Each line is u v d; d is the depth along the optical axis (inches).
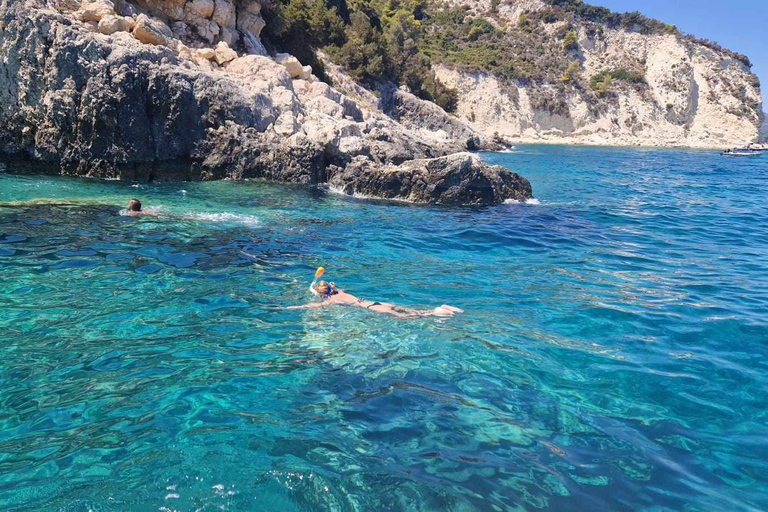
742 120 3373.5
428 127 1940.2
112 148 640.4
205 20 911.7
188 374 189.3
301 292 283.0
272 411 166.4
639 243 451.2
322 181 717.9
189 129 684.1
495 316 260.2
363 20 1973.4
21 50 612.7
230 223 446.3
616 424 167.5
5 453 141.2
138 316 242.8
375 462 141.8
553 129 3120.1
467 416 168.1
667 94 3422.7
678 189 884.6
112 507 121.1
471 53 3353.8
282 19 1230.3
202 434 152.0
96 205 476.7
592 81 3408.0
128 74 636.1
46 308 246.8
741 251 426.9
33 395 172.1
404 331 234.1
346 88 1533.0
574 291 307.4
